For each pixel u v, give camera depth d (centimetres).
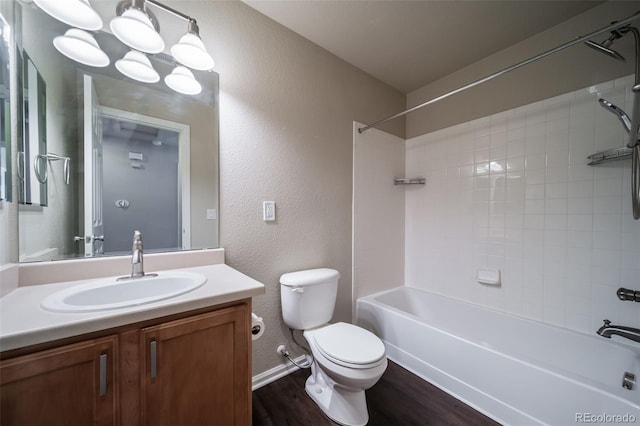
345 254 203
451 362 152
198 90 134
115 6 113
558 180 161
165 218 127
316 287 158
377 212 226
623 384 124
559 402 112
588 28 151
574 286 155
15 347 58
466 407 141
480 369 139
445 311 212
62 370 65
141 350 76
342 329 148
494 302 189
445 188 220
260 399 145
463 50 188
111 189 115
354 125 207
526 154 174
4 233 86
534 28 165
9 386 60
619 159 138
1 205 84
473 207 201
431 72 216
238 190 147
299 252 174
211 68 125
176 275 112
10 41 90
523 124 176
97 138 112
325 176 188
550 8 149
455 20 159
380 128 228
